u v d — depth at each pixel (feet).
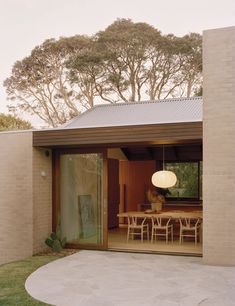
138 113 39.11
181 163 47.29
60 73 69.15
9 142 31.53
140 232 36.35
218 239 25.11
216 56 25.40
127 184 49.01
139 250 29.84
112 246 31.60
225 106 25.13
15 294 19.11
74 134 29.35
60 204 32.48
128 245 32.07
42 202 31.40
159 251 29.30
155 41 65.41
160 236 36.60
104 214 30.63
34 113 70.28
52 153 32.65
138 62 65.51
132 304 17.30
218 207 25.16
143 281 21.21
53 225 32.40
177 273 22.91
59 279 21.90
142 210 42.88
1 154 31.81
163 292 19.10
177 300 17.79
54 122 69.05
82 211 31.53
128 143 29.07
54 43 69.56
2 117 70.74
